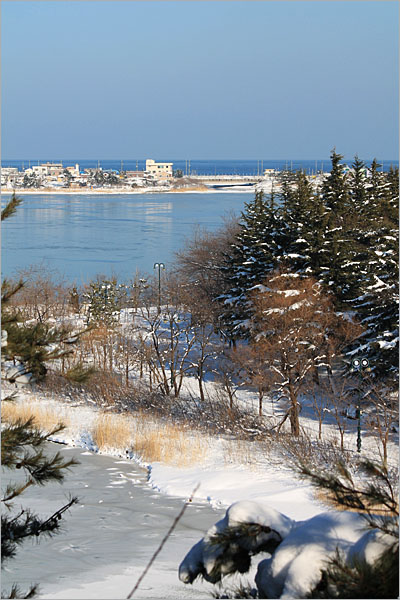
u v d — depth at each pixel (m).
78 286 81.19
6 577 18.50
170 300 61.22
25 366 13.66
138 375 54.09
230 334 52.81
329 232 50.19
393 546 7.94
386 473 8.65
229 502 28.39
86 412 44.19
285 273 47.69
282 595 8.43
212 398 47.25
